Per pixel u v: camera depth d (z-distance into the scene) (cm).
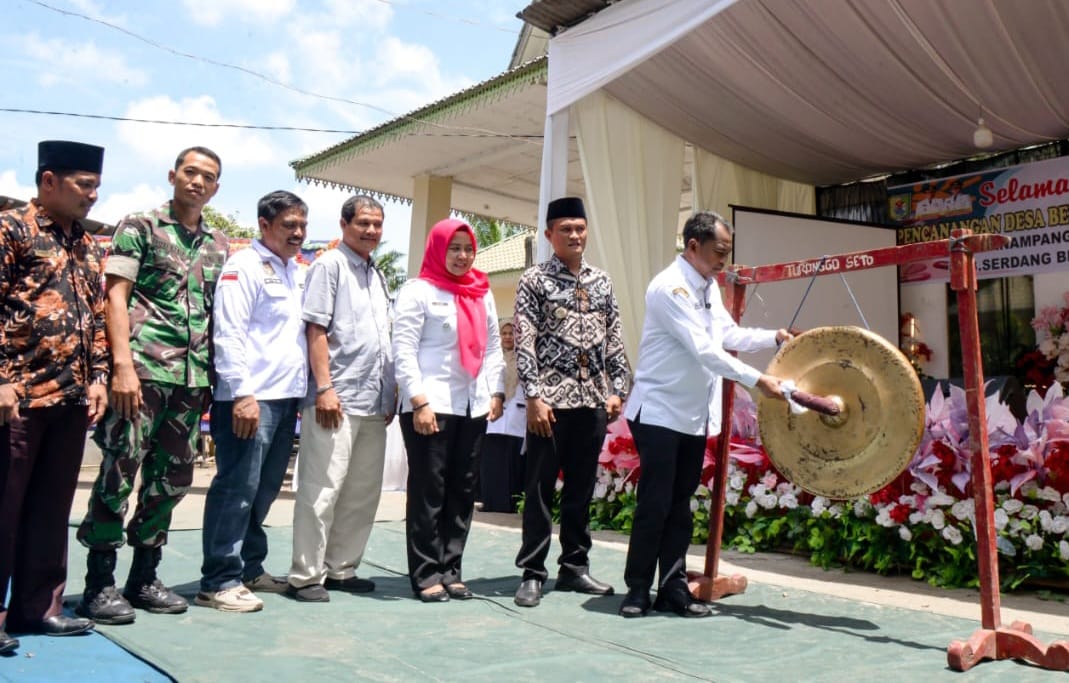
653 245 757
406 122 950
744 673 273
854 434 332
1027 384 864
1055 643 282
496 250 2052
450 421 387
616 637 317
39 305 283
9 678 246
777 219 862
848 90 714
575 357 392
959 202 915
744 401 545
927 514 430
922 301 944
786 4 595
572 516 405
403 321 381
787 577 446
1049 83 695
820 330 343
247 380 342
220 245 352
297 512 374
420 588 376
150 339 321
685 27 575
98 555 315
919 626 340
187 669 257
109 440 311
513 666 274
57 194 289
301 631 311
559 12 652
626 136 737
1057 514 409
